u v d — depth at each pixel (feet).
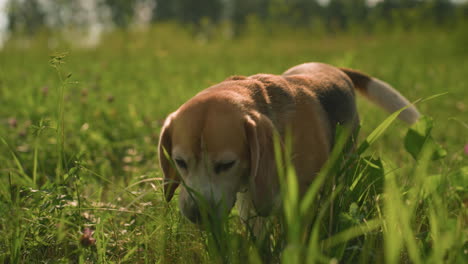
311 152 10.08
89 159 13.88
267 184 8.55
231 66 38.99
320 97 11.19
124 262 8.86
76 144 15.14
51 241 9.24
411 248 6.63
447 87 27.27
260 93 9.76
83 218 9.61
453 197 9.57
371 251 7.69
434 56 49.32
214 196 8.18
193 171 8.38
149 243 8.82
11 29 59.21
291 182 6.54
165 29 63.67
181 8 196.75
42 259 8.82
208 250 8.13
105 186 12.75
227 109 8.55
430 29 65.10
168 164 9.11
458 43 53.72
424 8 67.05
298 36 68.85
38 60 46.26
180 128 8.53
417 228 8.41
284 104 10.07
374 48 56.49
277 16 74.23
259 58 48.03
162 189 9.34
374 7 73.36
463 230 7.58
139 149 15.35
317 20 71.20
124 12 61.11
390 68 35.01
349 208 8.64
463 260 6.49
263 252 8.18
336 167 9.09
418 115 13.39
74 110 18.60
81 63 39.78
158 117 19.22
